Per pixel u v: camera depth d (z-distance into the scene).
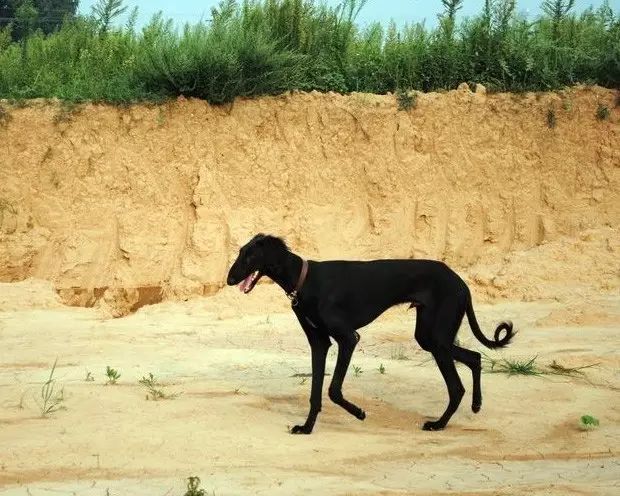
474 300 15.64
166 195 16.94
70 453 7.14
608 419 8.84
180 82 17.16
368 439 7.99
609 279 15.90
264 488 6.34
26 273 16.22
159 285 16.31
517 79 18.59
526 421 8.73
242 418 8.39
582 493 6.34
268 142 17.44
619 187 18.16
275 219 16.95
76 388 9.30
